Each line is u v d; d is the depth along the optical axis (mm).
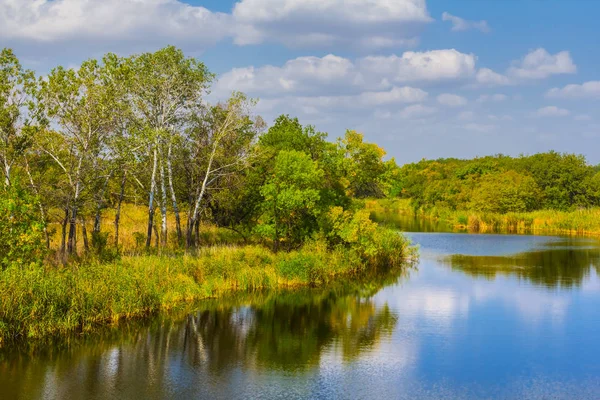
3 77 25312
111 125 28469
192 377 15516
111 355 17141
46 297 18734
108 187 33375
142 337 18953
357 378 15641
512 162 111062
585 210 76000
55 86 26469
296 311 23125
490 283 29969
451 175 114438
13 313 17844
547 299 25891
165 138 31359
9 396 13977
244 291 26281
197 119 33969
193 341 18750
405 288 28375
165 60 31516
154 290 22281
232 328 20375
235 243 36156
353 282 29750
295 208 32344
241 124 33156
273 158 36281
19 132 25812
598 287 28859
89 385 14789
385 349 18234
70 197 26938
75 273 21406
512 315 22750
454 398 14375
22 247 20562
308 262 28984
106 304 20219
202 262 26641
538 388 15109
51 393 14227
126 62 30016
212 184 35562
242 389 14727
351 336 19656
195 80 32312
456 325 21203
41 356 16844
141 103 31094
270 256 29953
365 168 45406
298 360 17078
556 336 19812
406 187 107125
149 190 35781
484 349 18312
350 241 33219
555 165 92312
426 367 16594
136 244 32281
